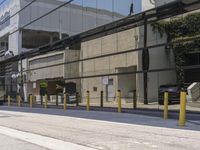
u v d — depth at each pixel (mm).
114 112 23656
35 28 46531
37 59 48594
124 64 36281
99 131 14336
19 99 40000
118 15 29000
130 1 28031
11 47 53469
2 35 57625
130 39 35219
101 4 30922
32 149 10734
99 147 10695
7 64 54625
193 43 36219
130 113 22438
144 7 27219
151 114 20906
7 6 55469
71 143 11680
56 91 44125
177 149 10016
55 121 19234
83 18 34000
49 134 14039
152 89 35438
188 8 23594
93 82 39812
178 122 16500
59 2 42250
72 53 42750
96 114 22766
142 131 13875
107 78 38094
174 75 37594
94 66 39656
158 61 36094
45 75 47094
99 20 31250
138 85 35562
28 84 48938
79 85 41688
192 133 12984
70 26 38375
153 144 10891
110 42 37281
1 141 12523
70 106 31906
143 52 33312
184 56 36875
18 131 15469
